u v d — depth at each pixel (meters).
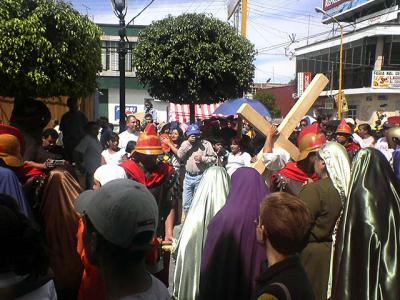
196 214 3.37
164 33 9.88
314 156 4.01
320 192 3.25
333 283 2.89
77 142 6.34
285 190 4.18
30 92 5.63
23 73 5.38
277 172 4.24
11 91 5.61
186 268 3.28
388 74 33.00
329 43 39.81
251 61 10.63
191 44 9.71
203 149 7.64
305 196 3.27
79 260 3.20
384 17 36.91
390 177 3.00
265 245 2.11
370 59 34.28
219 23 10.09
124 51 9.07
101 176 3.58
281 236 2.00
